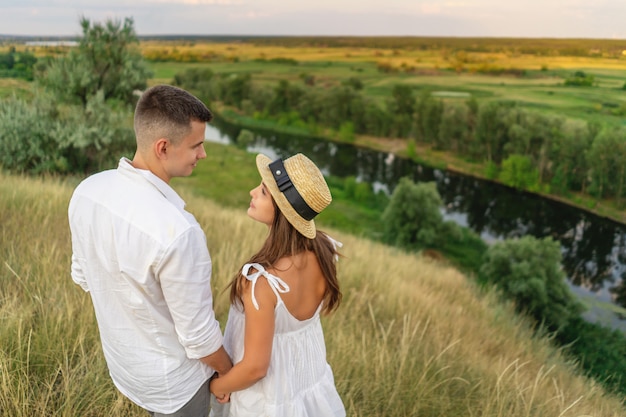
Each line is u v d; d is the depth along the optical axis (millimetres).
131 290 1279
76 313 2713
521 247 17359
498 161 81500
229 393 1500
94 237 1272
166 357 1362
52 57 14500
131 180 1272
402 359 2912
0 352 2141
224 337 1537
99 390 2121
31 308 2666
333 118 123562
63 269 3273
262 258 1406
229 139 113750
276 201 1377
